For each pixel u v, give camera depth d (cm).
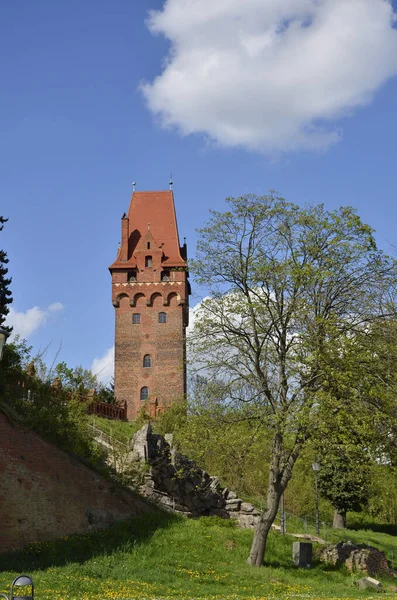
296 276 2698
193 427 2819
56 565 2219
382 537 4366
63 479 2588
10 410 2489
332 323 2648
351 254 2758
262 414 2714
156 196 8162
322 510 4566
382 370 2645
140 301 7638
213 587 2206
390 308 2770
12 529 2309
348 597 2139
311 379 2683
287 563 2806
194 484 3281
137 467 3080
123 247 7819
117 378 7419
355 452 2619
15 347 3150
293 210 2881
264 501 3988
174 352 7462
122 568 2289
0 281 5428
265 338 2791
